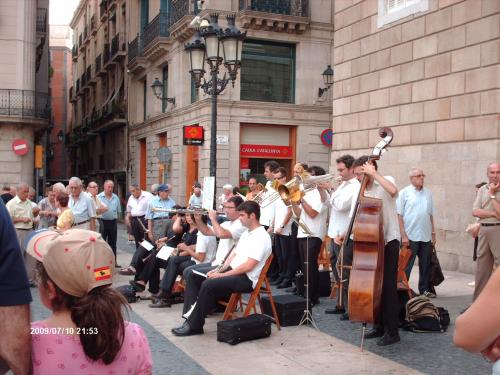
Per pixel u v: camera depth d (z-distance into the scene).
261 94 19.89
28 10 21.78
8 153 21.41
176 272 7.32
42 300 1.98
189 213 7.03
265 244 5.82
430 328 5.90
